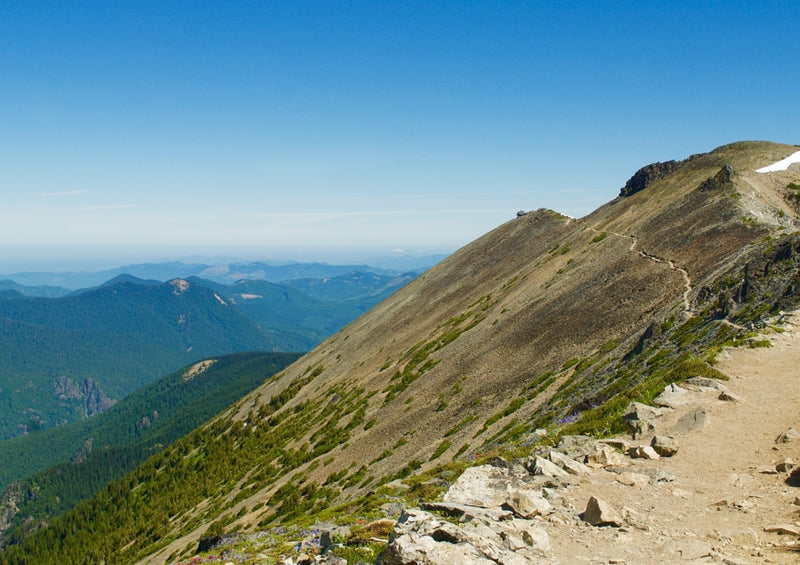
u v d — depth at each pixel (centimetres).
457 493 1528
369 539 1446
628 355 4619
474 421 5900
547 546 1171
